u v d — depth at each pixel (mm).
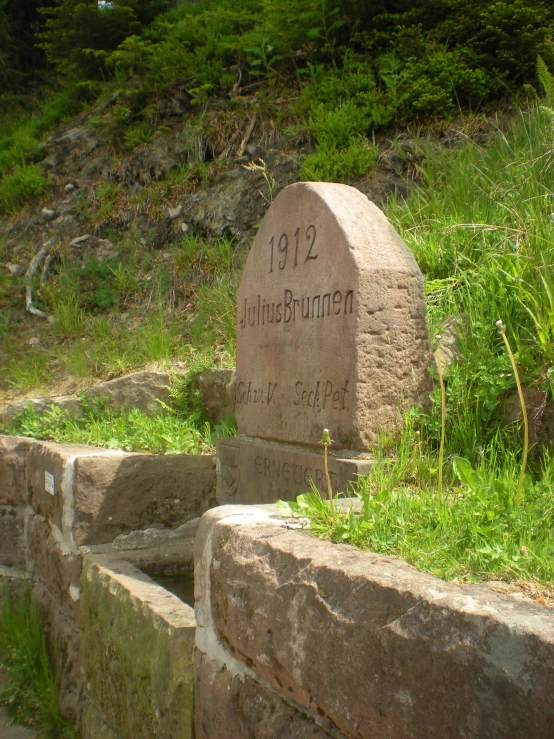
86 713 3549
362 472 3062
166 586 3812
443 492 2674
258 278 4074
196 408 5785
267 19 9406
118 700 3156
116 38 10898
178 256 7922
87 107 10750
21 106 12984
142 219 8734
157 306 7625
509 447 3115
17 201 9695
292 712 1959
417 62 7723
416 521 2191
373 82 7961
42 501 4465
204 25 10586
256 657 2076
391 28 8203
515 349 3543
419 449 3191
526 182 5359
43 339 7812
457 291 4359
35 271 8648
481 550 1831
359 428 3199
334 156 7473
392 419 3277
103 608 3408
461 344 3678
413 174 7109
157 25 10758
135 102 9797
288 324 3758
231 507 2553
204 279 7621
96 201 9211
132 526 4148
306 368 3592
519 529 2033
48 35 11039
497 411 3365
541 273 3852
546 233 4359
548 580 1706
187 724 2514
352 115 7727
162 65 9734
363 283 3229
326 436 2359
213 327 6793
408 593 1585
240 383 4285
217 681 2340
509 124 6867
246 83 9305
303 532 2180
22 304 8422
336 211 3416
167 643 2684
